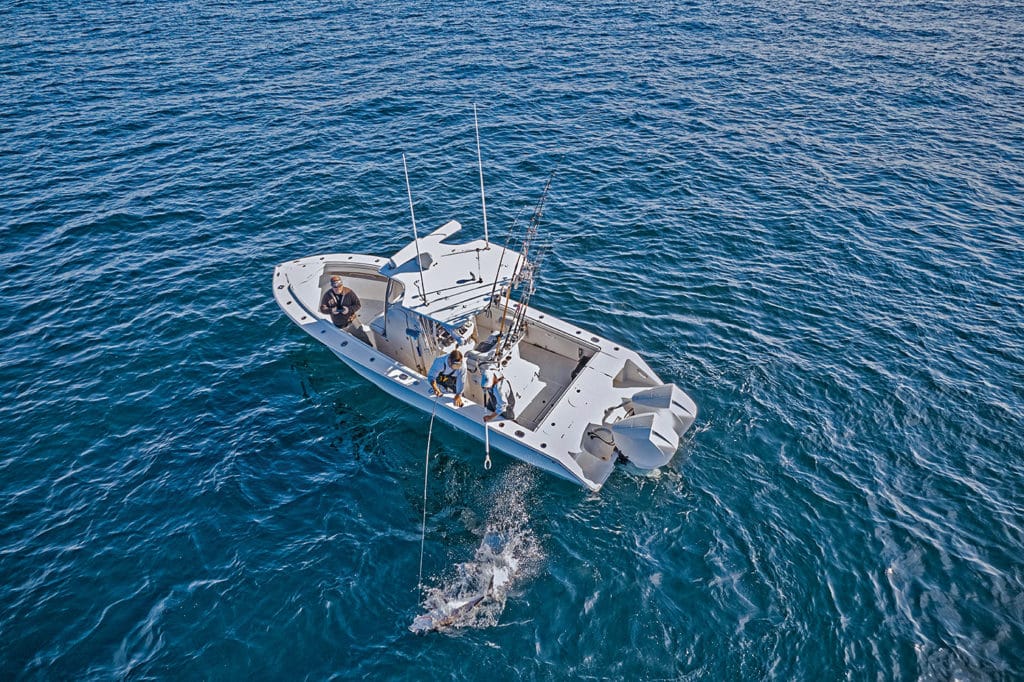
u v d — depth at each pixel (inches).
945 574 454.0
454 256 577.6
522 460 523.5
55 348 663.8
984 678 397.1
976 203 907.4
